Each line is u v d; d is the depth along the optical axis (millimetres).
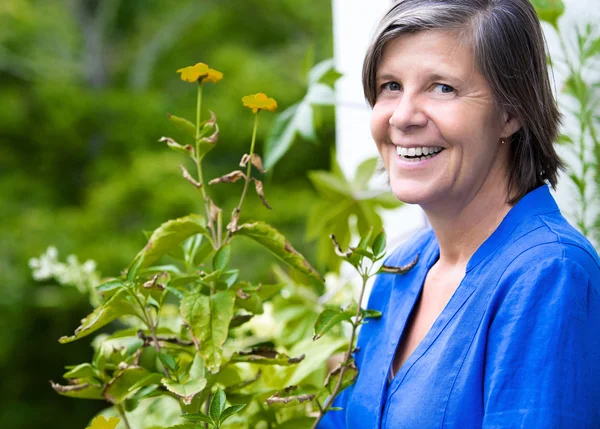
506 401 1168
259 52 10195
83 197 9320
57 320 8969
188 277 1394
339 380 1419
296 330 2133
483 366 1225
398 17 1283
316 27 10148
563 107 1871
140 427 1880
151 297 1469
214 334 1346
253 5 10062
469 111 1264
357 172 2230
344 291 2365
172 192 8734
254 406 1748
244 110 9344
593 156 1836
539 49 1292
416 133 1290
